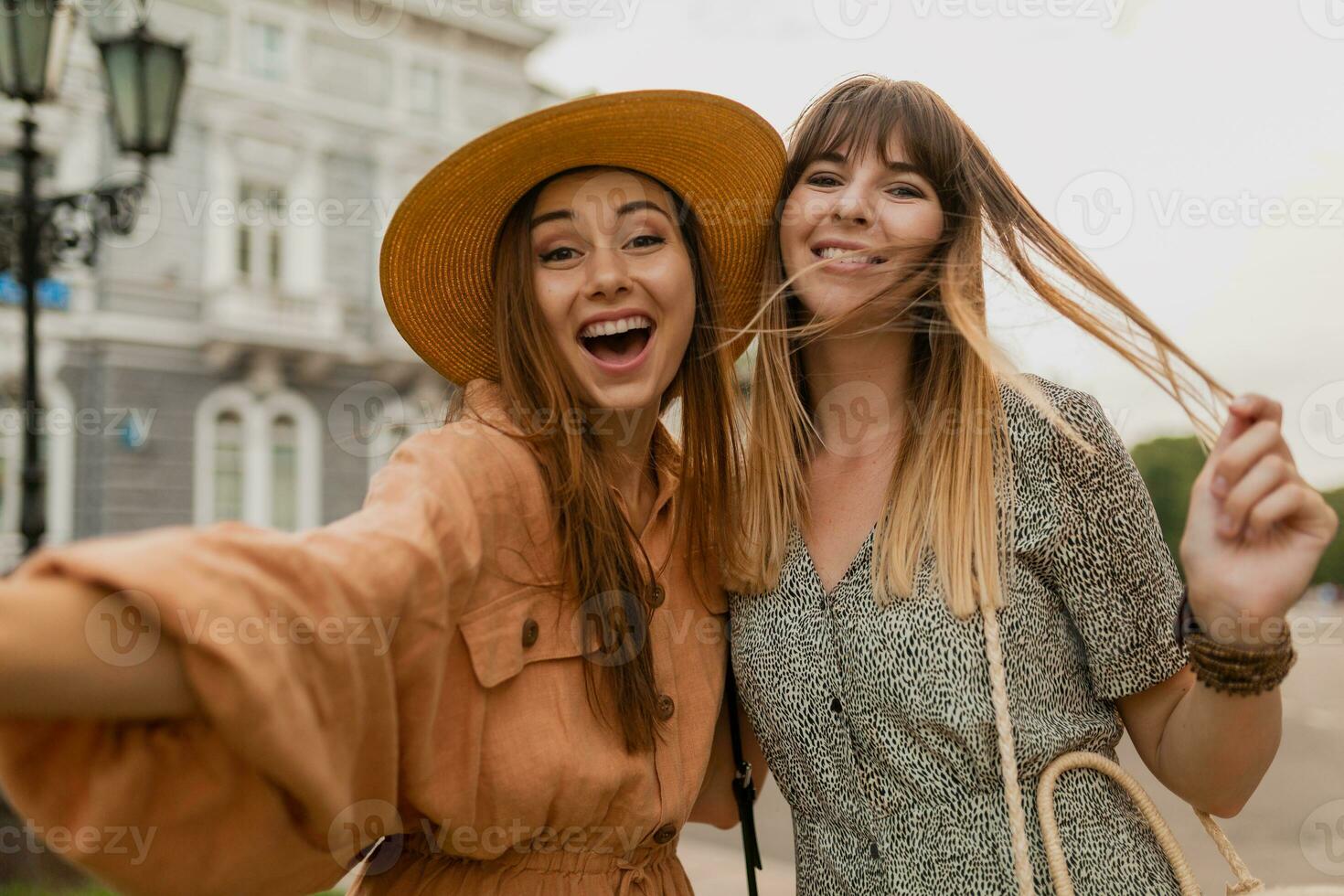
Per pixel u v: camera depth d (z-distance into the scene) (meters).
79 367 12.59
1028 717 1.25
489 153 1.27
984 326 1.37
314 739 0.82
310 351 13.65
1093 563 1.24
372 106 14.29
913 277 1.36
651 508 1.42
